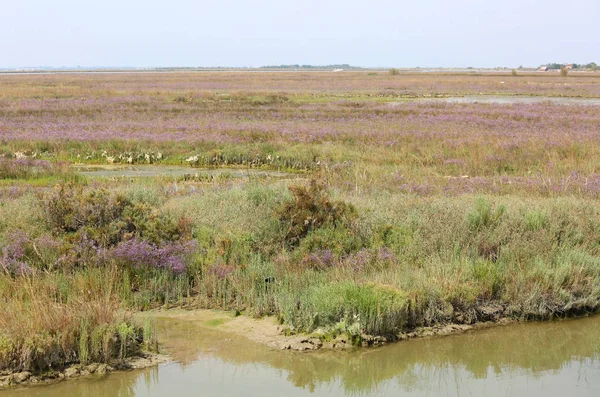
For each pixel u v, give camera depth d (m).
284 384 6.70
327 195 11.66
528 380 7.00
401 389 6.73
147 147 23.61
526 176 17.64
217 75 126.75
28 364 6.76
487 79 93.50
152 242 10.27
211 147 23.59
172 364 7.11
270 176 19.23
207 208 11.94
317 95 57.59
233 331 8.06
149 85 74.25
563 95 57.97
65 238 10.16
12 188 14.67
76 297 8.21
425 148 22.44
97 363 6.99
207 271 9.48
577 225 11.63
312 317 8.01
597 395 6.59
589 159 19.89
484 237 10.71
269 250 10.41
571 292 9.24
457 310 8.71
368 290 8.25
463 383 6.89
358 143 24.23
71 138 24.70
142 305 8.95
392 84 78.06
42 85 73.19
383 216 11.42
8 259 9.48
